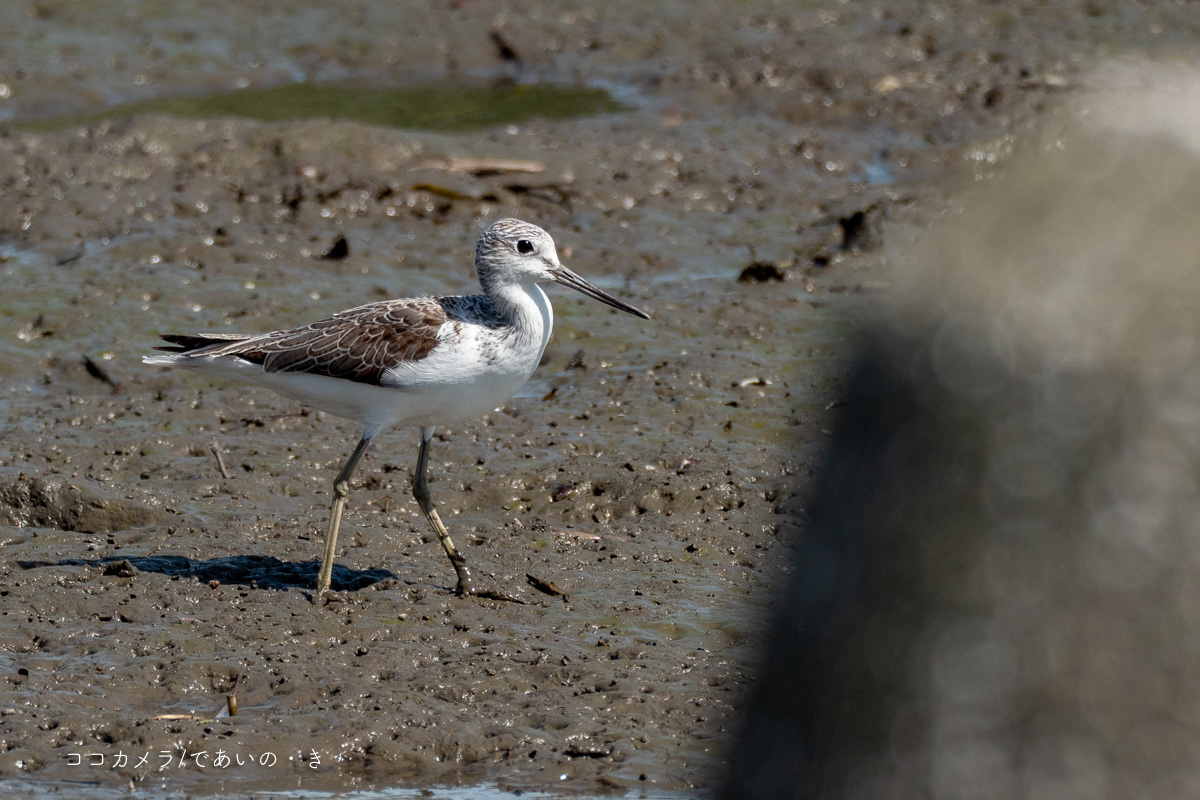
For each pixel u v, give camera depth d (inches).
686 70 1178.0
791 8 1317.7
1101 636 161.5
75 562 478.9
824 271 819.4
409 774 361.4
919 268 179.6
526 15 1330.0
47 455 583.5
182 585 460.8
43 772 356.5
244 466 577.6
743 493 551.5
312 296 756.6
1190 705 158.6
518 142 1008.9
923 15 1283.2
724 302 765.3
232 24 1304.1
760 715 188.1
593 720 383.6
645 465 578.6
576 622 448.5
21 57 1190.9
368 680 404.2
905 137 1036.5
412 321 447.5
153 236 831.7
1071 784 161.0
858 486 178.1
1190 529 158.9
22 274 775.1
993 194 176.2
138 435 609.0
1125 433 161.2
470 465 581.9
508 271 461.1
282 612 442.6
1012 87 1093.1
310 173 935.0
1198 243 163.5
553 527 529.3
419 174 936.9
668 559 500.4
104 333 708.0
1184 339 161.0
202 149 961.5
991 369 168.2
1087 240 167.0
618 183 938.7
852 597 176.2
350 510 539.8
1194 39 1206.9
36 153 954.7
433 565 491.5
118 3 1315.2
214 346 465.4
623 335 722.8
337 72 1231.5
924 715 168.2
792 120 1086.4
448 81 1216.8
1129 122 173.0
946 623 168.1
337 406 463.2
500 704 394.0
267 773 360.5
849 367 185.6
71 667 405.1
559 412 641.6
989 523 166.7
